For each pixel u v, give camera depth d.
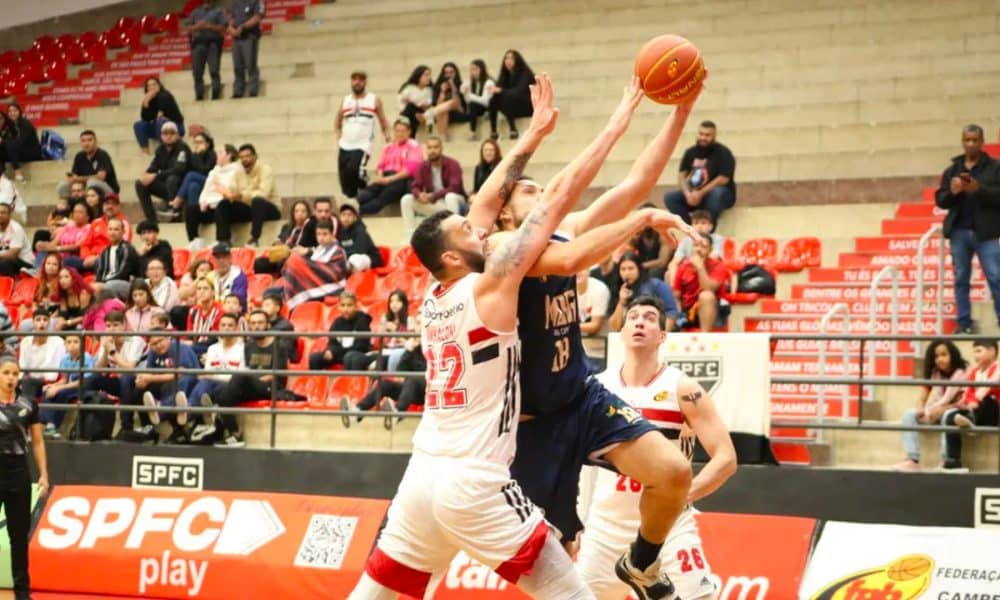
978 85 16.09
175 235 17.38
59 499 11.06
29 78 24.14
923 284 12.89
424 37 20.27
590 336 11.46
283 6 22.06
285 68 20.81
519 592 9.08
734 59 17.69
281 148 19.38
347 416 10.88
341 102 19.48
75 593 10.50
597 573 6.47
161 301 13.71
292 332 10.77
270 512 10.27
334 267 14.04
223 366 11.89
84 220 16.41
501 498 4.84
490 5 20.22
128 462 11.08
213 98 20.50
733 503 9.09
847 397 10.57
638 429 5.18
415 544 5.00
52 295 14.27
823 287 13.29
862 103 16.25
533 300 5.09
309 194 17.97
